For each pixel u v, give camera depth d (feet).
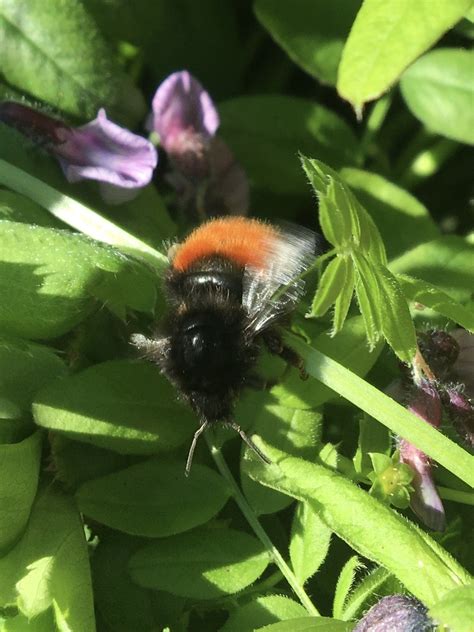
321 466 0.16
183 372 0.16
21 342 0.17
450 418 0.18
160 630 0.17
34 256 0.17
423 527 0.18
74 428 0.17
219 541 0.17
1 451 0.16
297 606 0.17
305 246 0.17
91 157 0.21
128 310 0.19
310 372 0.17
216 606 0.17
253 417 0.18
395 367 0.19
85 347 0.19
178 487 0.18
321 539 0.17
